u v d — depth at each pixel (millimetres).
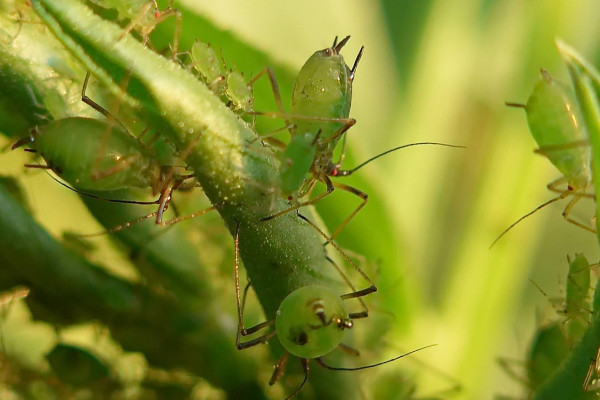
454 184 66
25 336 60
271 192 51
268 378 57
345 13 73
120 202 55
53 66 52
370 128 68
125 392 57
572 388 52
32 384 58
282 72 58
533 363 57
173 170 51
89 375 56
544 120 54
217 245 59
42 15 48
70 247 56
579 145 54
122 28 49
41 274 54
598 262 56
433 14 68
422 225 65
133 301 55
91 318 55
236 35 57
